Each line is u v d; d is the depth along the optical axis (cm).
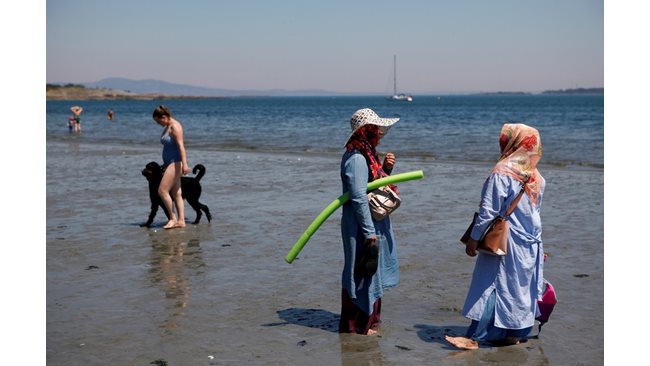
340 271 734
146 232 939
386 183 527
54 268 748
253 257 795
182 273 727
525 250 502
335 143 2666
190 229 959
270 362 488
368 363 486
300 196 1246
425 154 2103
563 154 2070
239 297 644
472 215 1029
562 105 13225
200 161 1914
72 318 584
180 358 496
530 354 501
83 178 1539
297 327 563
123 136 3297
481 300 506
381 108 11781
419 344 523
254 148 2412
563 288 660
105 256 802
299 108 12494
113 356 500
